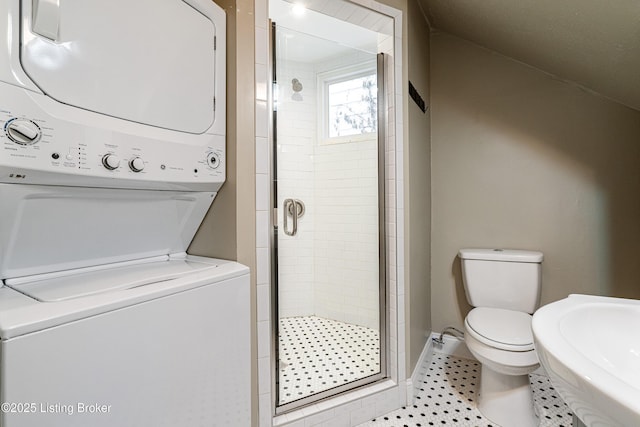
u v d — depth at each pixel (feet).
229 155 3.69
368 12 4.95
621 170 5.68
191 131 3.25
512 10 4.62
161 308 2.31
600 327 2.25
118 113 2.59
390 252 5.37
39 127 2.09
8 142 1.96
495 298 5.99
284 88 6.47
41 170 2.11
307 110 6.72
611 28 3.72
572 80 5.89
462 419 4.93
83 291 2.22
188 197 3.52
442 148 7.20
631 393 1.27
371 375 5.39
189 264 3.38
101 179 2.49
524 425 4.64
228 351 2.95
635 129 5.58
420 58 6.36
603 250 5.83
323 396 4.78
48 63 2.15
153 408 2.23
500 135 6.63
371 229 6.79
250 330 3.61
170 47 3.03
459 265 7.04
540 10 4.23
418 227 6.12
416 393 5.62
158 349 2.27
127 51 2.65
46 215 2.46
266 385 3.92
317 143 6.93
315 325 7.16
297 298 7.02
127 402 2.06
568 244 6.08
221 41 3.63
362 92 6.60
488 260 6.04
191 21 3.26
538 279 5.73
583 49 4.56
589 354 2.00
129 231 3.18
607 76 4.95
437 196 7.27
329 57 6.37
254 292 3.81
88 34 2.38
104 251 3.05
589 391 1.39
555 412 5.05
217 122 3.57
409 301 5.41
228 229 3.72
